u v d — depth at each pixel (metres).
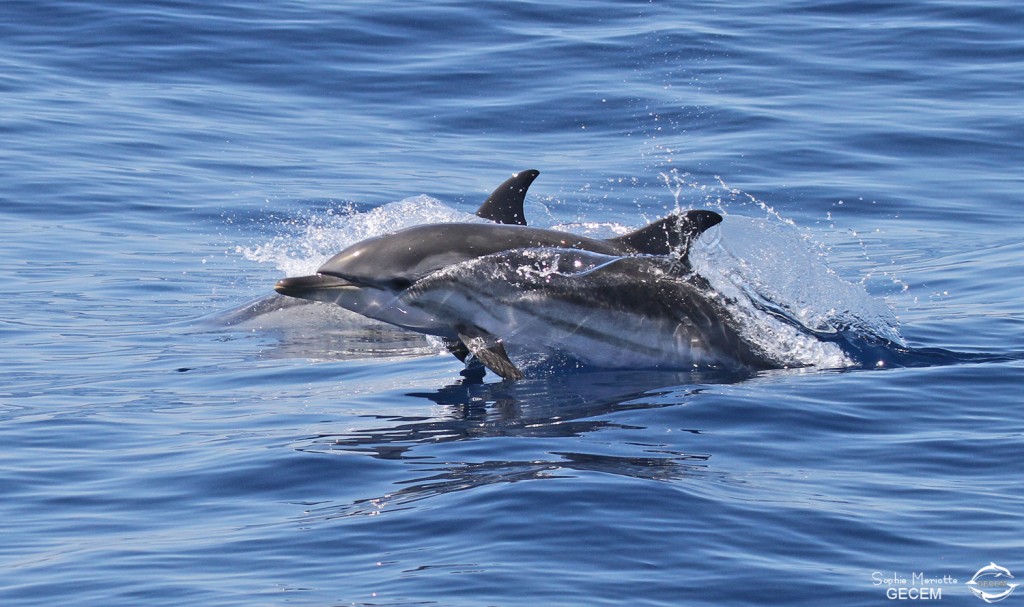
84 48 81.69
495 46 83.50
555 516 26.53
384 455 31.02
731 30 85.50
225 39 83.44
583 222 59.81
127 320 47.06
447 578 23.98
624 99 75.88
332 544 25.75
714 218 40.25
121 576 24.56
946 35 84.12
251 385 38.81
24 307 48.00
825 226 60.28
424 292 39.47
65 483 29.69
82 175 65.00
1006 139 70.44
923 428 32.81
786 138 70.25
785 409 34.16
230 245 57.97
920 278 51.78
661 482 28.50
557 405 35.41
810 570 24.42
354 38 84.31
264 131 72.75
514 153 70.38
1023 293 48.47
